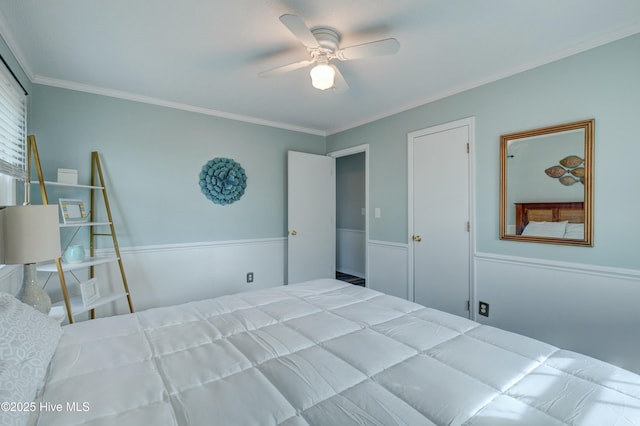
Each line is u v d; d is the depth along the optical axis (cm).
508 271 259
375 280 379
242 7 175
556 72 229
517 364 114
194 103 332
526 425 83
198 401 93
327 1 170
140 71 255
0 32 186
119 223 303
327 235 445
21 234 163
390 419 86
